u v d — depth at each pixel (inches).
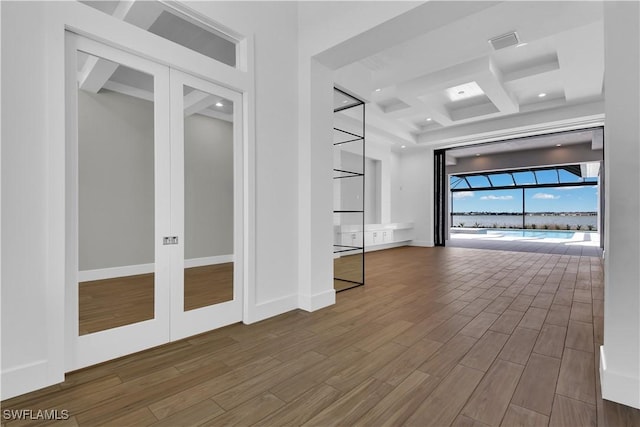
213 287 109.7
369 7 105.5
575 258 261.6
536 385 68.4
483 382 69.9
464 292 150.8
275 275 118.0
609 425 54.9
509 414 58.4
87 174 95.0
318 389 67.5
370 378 71.9
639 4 59.4
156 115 88.7
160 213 90.0
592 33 144.0
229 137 109.3
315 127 126.1
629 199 60.5
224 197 110.8
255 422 56.8
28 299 66.1
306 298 123.4
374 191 335.0
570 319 111.6
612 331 62.6
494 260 253.1
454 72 189.5
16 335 64.7
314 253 124.9
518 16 127.5
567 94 217.5
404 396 64.7
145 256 93.7
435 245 368.2
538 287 160.6
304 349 87.5
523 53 178.2
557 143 382.3
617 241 61.9
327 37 118.0
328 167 132.2
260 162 112.8
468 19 130.0
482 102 255.1
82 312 93.7
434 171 366.6
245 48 108.5
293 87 125.6
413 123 313.3
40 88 67.7
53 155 68.8
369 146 318.7
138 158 92.8
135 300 95.0
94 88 93.6
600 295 144.6
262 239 113.3
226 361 80.4
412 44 149.8
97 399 63.6
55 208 69.1
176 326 93.3
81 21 72.6
